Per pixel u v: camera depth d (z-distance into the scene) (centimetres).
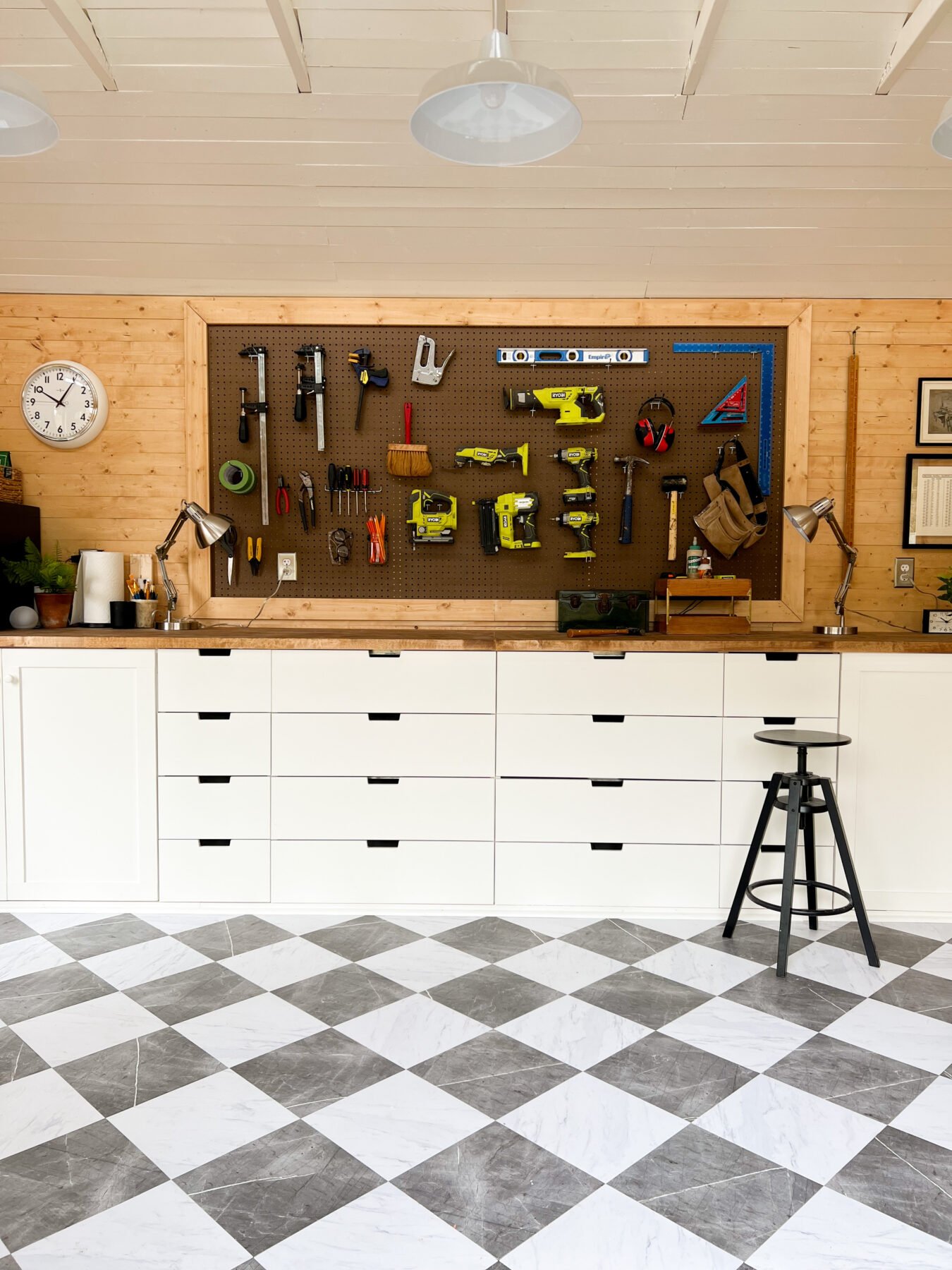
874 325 350
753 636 317
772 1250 148
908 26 252
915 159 296
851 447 350
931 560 353
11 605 331
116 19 255
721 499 340
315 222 319
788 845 260
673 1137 179
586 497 346
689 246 327
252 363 351
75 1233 151
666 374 350
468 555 353
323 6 249
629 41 259
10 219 321
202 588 352
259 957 267
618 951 273
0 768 302
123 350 352
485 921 297
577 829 301
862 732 298
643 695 298
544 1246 149
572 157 295
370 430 350
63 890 305
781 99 276
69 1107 189
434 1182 165
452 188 306
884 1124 184
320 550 354
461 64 173
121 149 295
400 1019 228
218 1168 169
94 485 355
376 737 300
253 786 302
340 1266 144
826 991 246
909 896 301
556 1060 209
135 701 302
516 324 346
